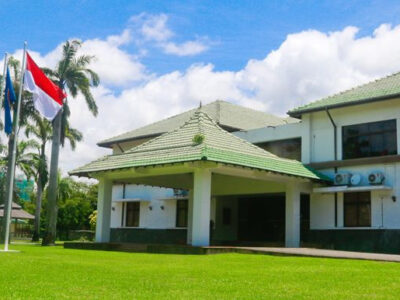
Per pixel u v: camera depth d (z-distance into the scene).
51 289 7.48
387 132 22.34
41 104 19.83
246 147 20.38
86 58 31.69
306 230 24.84
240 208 29.20
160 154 19.28
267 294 7.27
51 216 29.09
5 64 20.16
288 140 26.08
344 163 23.22
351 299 6.91
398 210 21.42
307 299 6.86
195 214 18.03
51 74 31.33
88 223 59.75
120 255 15.72
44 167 37.94
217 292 7.41
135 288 7.72
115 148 34.09
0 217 48.91
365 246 22.16
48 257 14.47
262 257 14.86
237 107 34.00
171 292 7.34
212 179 24.45
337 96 24.98
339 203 23.34
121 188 33.97
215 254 16.17
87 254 16.28
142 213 32.38
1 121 30.41
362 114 23.27
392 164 21.84
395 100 22.12
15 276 9.09
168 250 17.33
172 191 30.55
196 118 21.03
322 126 24.67
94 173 21.83
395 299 6.96
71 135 39.03
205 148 17.80
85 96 31.77
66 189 49.53
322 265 12.34
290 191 22.31
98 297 6.77
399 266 12.03
